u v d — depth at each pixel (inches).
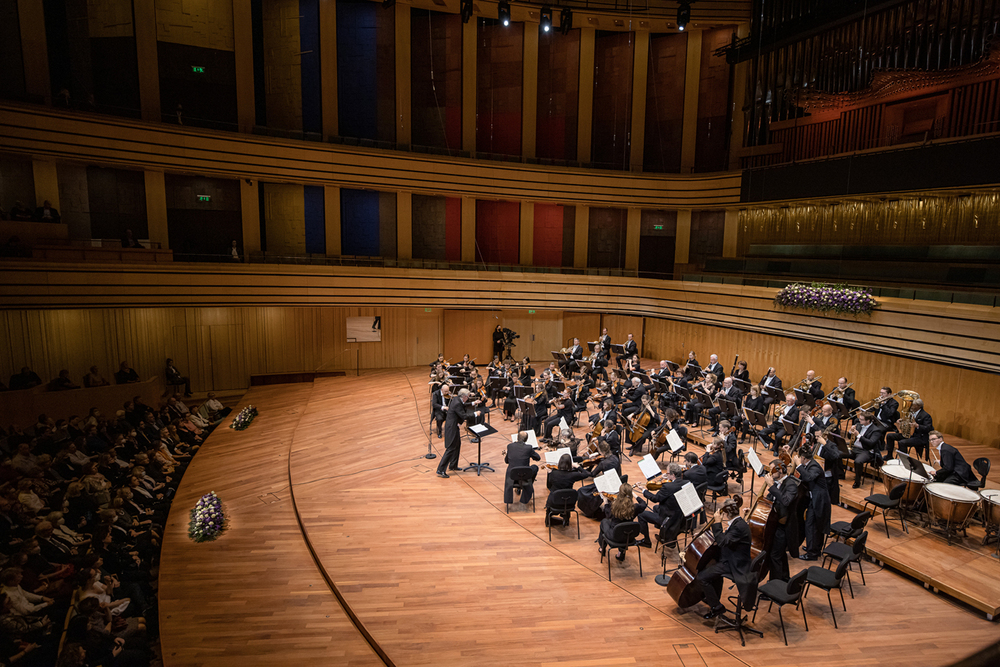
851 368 634.8
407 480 462.9
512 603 296.7
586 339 964.6
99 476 420.5
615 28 921.5
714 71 904.9
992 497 324.8
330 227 851.4
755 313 735.7
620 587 309.9
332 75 846.5
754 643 261.6
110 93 751.7
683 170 932.6
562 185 909.8
